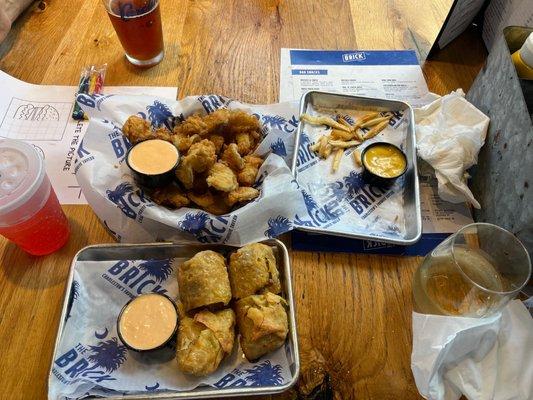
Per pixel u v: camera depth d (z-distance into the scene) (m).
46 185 0.72
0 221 0.67
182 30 1.17
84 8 1.21
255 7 1.25
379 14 1.26
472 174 0.91
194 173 0.81
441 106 0.95
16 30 1.14
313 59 1.13
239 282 0.70
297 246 0.81
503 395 0.64
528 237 0.72
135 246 0.74
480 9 1.17
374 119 0.98
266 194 0.78
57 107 0.99
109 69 1.07
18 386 0.66
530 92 0.81
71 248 0.80
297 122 0.93
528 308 0.73
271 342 0.64
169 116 0.92
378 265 0.80
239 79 1.07
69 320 0.67
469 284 0.66
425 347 0.64
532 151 0.72
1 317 0.72
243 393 0.61
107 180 0.79
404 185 0.90
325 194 0.88
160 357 0.66
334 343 0.71
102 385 0.61
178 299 0.72
